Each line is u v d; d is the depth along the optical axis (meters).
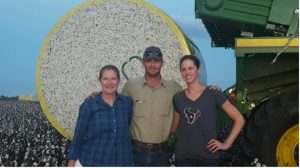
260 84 4.73
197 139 3.40
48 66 5.18
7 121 8.86
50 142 6.49
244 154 4.67
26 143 6.53
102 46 5.08
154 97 3.73
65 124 5.21
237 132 3.42
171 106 3.77
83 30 5.11
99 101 3.40
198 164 3.42
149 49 3.68
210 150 3.39
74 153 3.43
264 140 4.48
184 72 3.43
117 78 3.40
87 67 5.12
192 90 3.44
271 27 4.93
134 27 5.03
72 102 5.17
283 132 4.43
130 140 3.55
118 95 3.51
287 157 4.43
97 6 5.08
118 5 5.05
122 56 5.05
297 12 4.83
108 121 3.38
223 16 4.97
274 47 4.43
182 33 4.94
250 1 4.92
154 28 4.99
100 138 3.39
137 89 3.73
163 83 3.77
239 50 4.52
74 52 5.14
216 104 3.43
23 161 5.57
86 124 3.41
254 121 4.57
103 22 5.07
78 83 5.15
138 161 3.73
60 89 5.18
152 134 3.72
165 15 4.96
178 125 3.77
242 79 4.63
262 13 4.91
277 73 4.67
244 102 4.70
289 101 4.39
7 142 6.61
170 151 4.64
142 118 3.71
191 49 5.08
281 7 4.86
